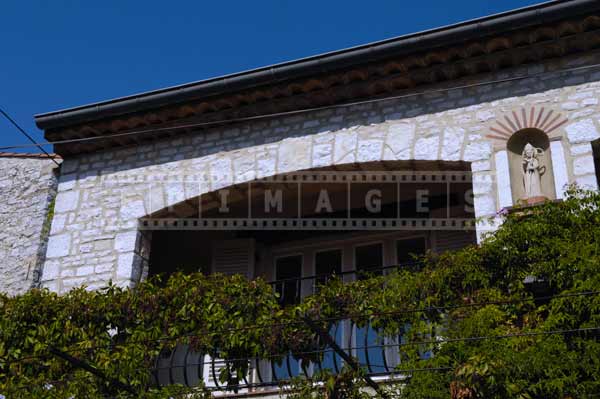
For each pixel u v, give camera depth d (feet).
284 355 31.32
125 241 40.09
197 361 40.06
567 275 28.66
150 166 41.68
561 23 35.29
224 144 40.81
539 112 35.63
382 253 40.88
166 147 41.96
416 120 37.60
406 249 40.47
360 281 31.78
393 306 30.60
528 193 34.04
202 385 31.48
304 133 39.40
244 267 42.34
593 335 27.04
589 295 27.35
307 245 42.68
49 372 33.37
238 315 32.71
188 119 41.24
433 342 28.32
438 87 38.04
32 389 32.24
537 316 28.43
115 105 41.01
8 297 38.60
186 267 45.11
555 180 33.91
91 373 32.12
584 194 32.30
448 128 36.86
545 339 26.99
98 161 42.91
